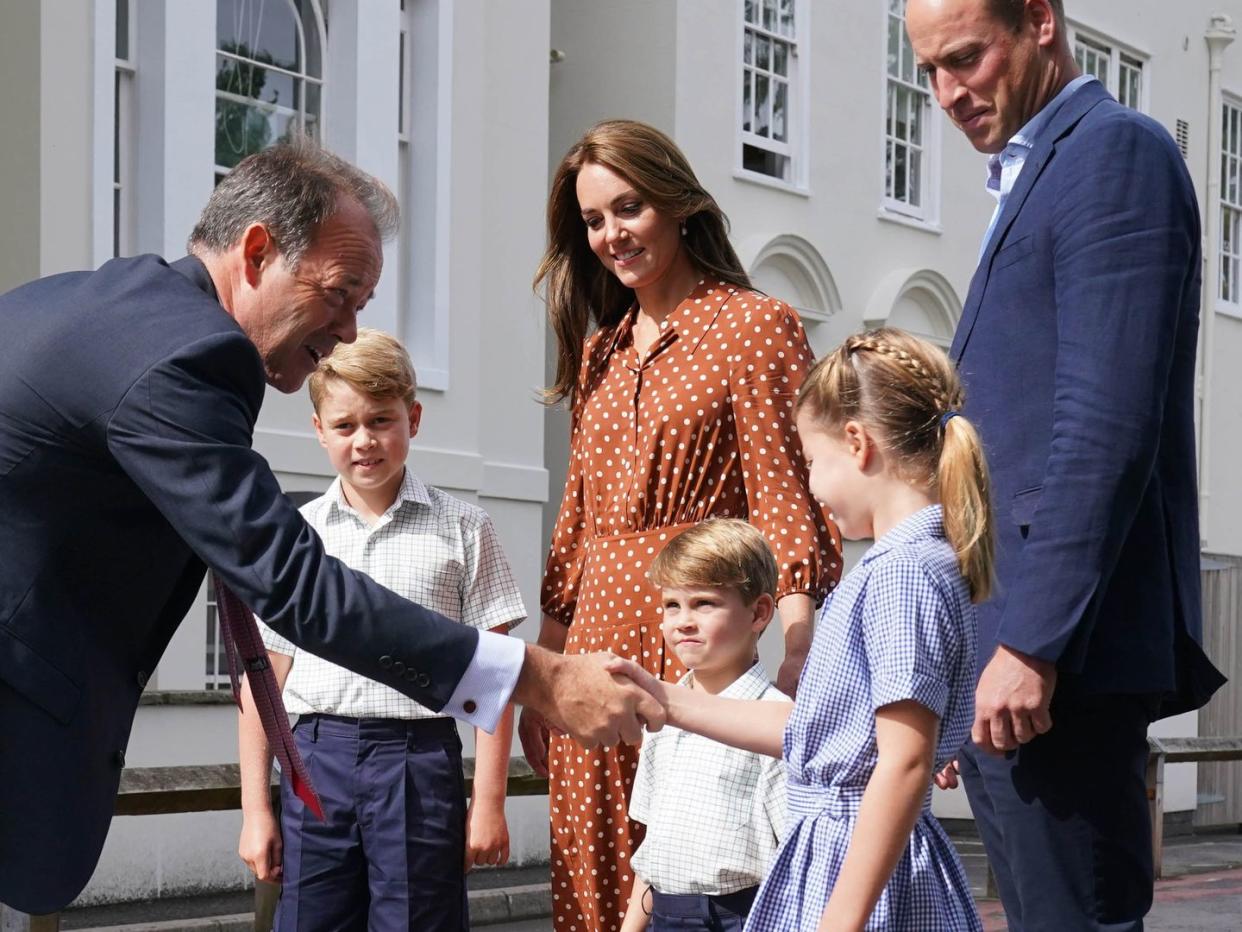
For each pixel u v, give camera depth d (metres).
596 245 3.58
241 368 2.55
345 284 2.74
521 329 8.98
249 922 6.36
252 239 2.69
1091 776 2.94
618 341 3.71
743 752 3.35
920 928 2.60
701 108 10.47
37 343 2.52
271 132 7.86
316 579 2.53
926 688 2.53
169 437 2.47
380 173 8.10
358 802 3.83
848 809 2.63
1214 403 14.92
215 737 7.09
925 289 12.12
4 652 2.51
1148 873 2.98
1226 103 15.43
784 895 2.68
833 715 2.64
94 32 6.81
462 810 3.93
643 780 3.49
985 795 3.16
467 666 2.66
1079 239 2.93
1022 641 2.83
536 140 9.10
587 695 2.76
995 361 3.06
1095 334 2.88
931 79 3.22
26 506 2.52
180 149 7.17
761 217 10.84
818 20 11.31
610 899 3.62
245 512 2.48
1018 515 2.99
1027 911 3.01
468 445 8.45
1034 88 3.11
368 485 3.95
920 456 2.68
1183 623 3.05
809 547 3.37
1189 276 3.03
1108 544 2.83
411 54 8.43
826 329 11.36
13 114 6.70
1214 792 13.09
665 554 3.38
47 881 2.58
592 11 10.62
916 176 12.30
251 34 7.75
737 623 3.35
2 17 6.73
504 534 8.77
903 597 2.58
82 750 2.59
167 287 2.61
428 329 8.30
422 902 3.82
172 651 7.18
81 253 6.77
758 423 3.44
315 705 3.87
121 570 2.61
